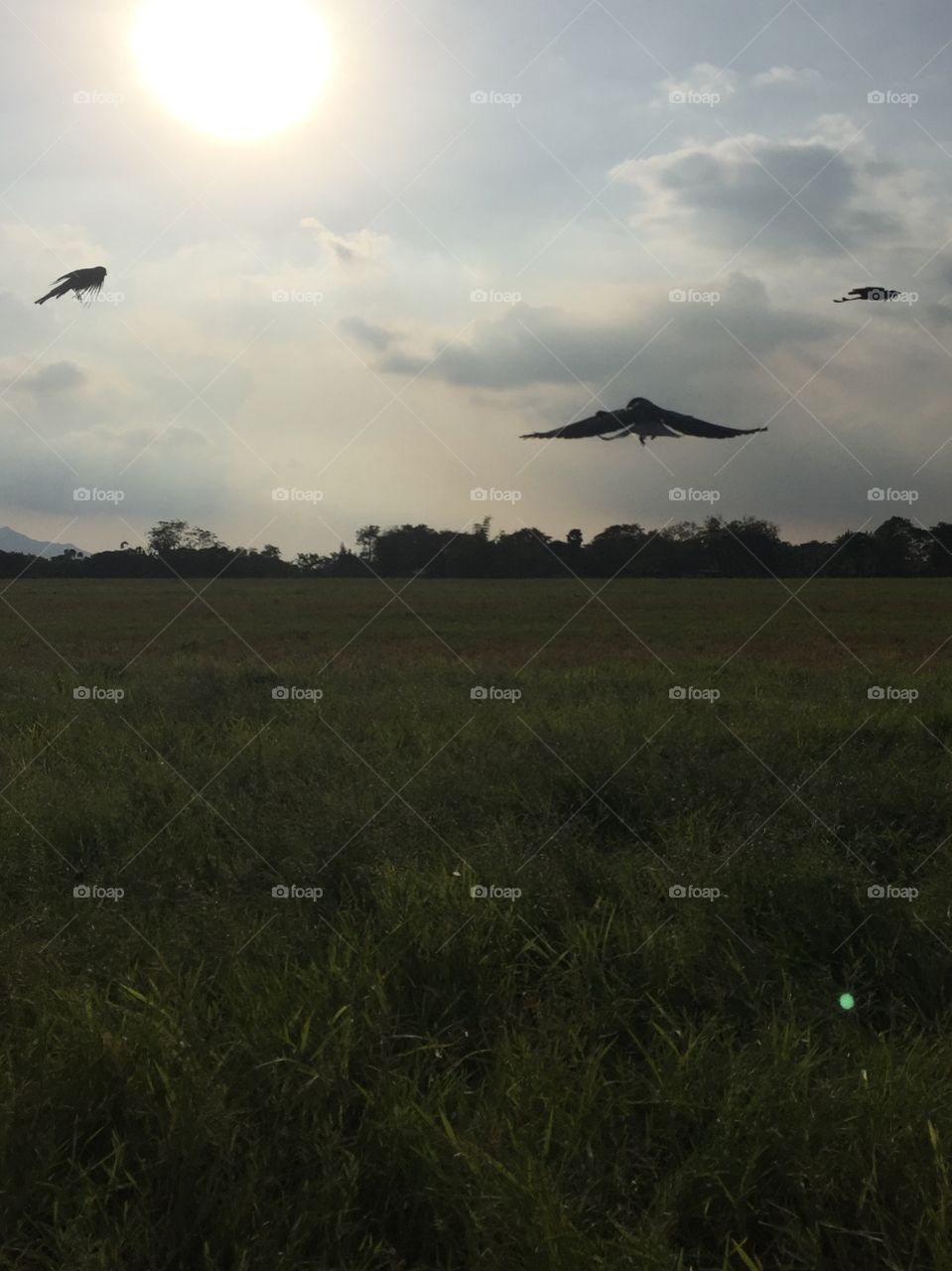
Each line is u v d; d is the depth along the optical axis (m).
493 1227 2.56
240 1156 2.86
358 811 5.69
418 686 10.95
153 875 5.08
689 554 43.62
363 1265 2.56
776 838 5.20
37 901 4.77
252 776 6.87
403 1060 3.37
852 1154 2.83
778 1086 3.04
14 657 18.12
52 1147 2.86
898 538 43.22
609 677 12.52
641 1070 3.39
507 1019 3.63
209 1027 3.47
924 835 5.62
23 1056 3.21
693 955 4.00
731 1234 2.69
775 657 17.02
